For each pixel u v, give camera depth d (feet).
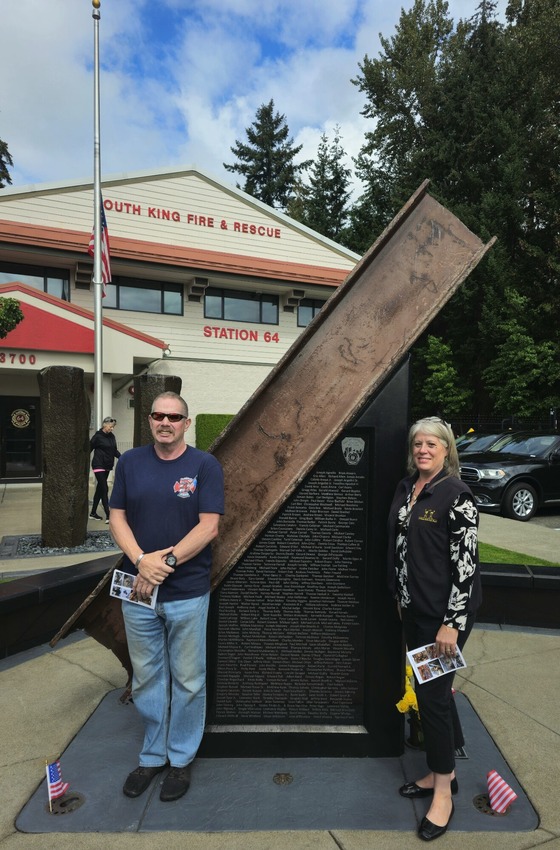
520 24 85.46
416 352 85.15
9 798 7.83
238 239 62.95
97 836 7.02
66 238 52.70
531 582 14.62
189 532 7.62
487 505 31.01
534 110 76.84
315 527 8.54
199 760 8.54
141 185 58.18
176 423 7.55
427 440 7.27
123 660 9.09
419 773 8.21
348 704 8.68
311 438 8.45
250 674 8.64
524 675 11.76
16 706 10.53
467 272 8.21
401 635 8.51
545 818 7.30
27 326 46.09
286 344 65.77
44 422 23.44
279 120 145.28
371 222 96.07
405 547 7.30
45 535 23.62
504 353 67.00
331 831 7.06
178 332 60.23
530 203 78.95
